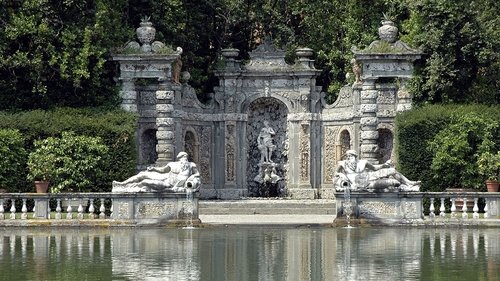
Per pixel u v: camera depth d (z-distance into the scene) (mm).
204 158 72812
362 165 55562
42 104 65938
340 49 77250
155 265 38812
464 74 66375
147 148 68688
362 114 64000
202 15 75438
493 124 62500
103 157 61594
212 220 59062
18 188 61156
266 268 37969
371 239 48500
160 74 64000
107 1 66938
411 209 55094
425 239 48406
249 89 73250
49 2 64938
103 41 65938
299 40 78688
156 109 65125
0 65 63750
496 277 35250
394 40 63875
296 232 52250
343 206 55344
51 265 38844
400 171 62875
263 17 78312
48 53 64562
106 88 66000
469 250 43688
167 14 72562
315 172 72812
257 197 73688
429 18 66688
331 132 72500
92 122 62344
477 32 66125
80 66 64250
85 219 54906
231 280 34875
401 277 35469
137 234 51156
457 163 61656
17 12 64875
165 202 54812
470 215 57375
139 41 67688
